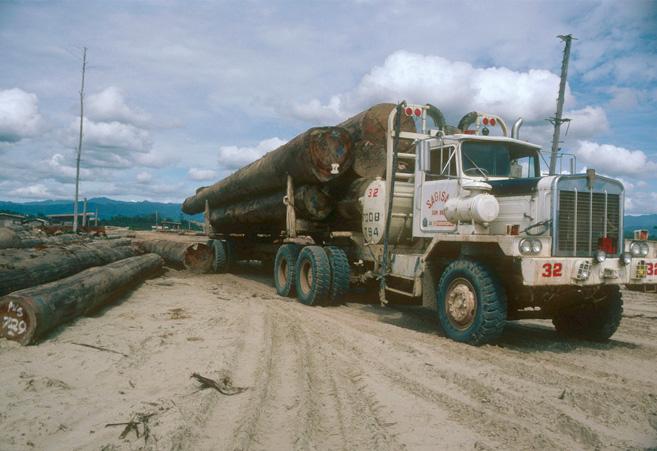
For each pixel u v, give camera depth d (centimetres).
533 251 590
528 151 777
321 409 398
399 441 339
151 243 1731
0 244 1027
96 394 418
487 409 401
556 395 433
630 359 584
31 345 555
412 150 873
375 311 902
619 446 339
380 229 857
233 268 1631
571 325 711
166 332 652
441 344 616
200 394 418
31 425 350
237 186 1333
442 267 730
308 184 1000
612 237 643
